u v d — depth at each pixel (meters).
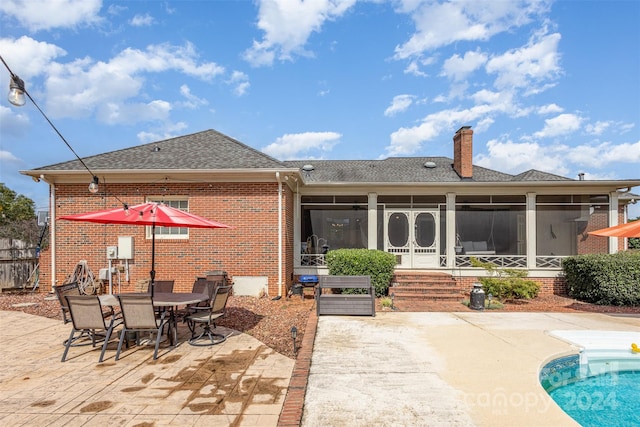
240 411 4.05
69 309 5.96
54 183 11.66
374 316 8.80
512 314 9.14
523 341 6.64
